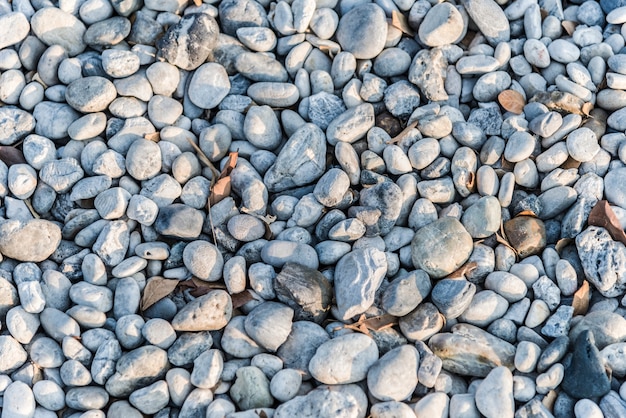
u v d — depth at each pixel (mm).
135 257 890
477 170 922
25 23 947
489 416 823
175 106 938
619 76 927
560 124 913
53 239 892
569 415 827
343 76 952
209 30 942
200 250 883
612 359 838
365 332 862
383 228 899
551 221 910
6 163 924
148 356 844
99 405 840
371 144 931
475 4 957
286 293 869
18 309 865
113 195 899
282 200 913
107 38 944
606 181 908
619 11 955
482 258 886
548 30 966
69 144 931
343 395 821
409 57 959
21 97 937
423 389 841
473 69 944
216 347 865
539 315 864
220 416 824
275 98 942
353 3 972
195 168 926
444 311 863
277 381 837
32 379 850
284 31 962
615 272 870
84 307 868
